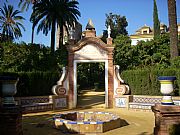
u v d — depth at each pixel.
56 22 35.16
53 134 11.48
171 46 21.83
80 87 36.28
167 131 9.45
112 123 12.61
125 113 17.91
